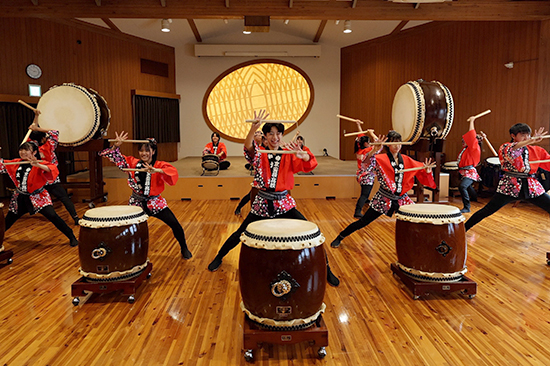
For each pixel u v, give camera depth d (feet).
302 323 5.90
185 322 7.11
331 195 20.71
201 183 20.48
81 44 25.91
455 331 6.73
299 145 7.85
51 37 24.03
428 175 10.02
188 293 8.41
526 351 6.09
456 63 24.63
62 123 16.99
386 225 14.70
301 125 33.96
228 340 6.49
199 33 31.24
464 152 16.24
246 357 5.88
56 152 17.71
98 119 17.07
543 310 7.52
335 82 33.68
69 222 15.30
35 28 23.13
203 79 33.63
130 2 18.45
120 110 28.81
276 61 33.42
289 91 34.30
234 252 11.41
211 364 5.82
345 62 32.96
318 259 5.91
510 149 10.54
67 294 8.41
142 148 9.64
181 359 5.94
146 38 30.45
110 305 7.84
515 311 7.48
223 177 20.48
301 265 5.72
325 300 8.04
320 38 32.40
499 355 5.98
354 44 32.07
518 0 18.74
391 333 6.69
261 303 5.83
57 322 7.11
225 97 34.19
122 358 5.96
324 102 33.81
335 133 34.12
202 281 9.10
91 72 26.63
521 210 17.33
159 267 10.07
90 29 26.40
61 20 24.54
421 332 6.70
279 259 5.68
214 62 33.55
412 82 15.05
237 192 20.57
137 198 10.03
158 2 18.61
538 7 18.67
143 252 8.37
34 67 23.07
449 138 25.30
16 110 21.62
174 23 28.40
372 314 7.39
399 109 15.70
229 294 8.36
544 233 13.39
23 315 7.39
